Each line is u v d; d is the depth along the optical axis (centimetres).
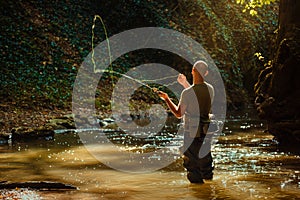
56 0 2169
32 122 1273
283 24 990
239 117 1549
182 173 668
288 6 970
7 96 1484
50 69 1762
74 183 610
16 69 1678
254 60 2153
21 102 1470
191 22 2225
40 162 773
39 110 1448
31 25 1952
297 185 572
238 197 516
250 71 2119
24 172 687
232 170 675
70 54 1909
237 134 1105
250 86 2089
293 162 734
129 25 2202
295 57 898
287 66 904
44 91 1602
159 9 2258
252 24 2295
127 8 2252
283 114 911
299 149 866
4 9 1953
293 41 923
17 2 2022
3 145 984
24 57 1766
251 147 898
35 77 1673
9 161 785
